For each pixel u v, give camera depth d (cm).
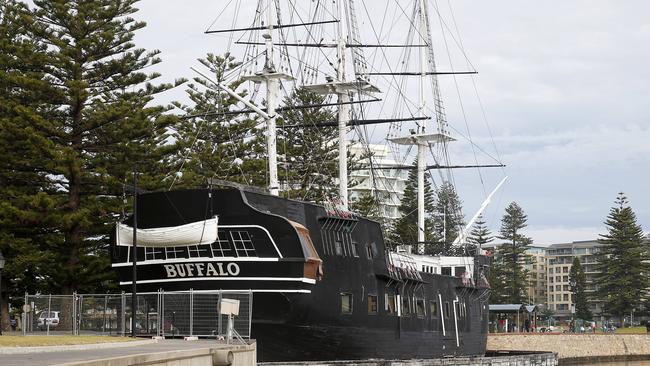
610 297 15350
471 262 7100
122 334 4456
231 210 4378
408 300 5741
